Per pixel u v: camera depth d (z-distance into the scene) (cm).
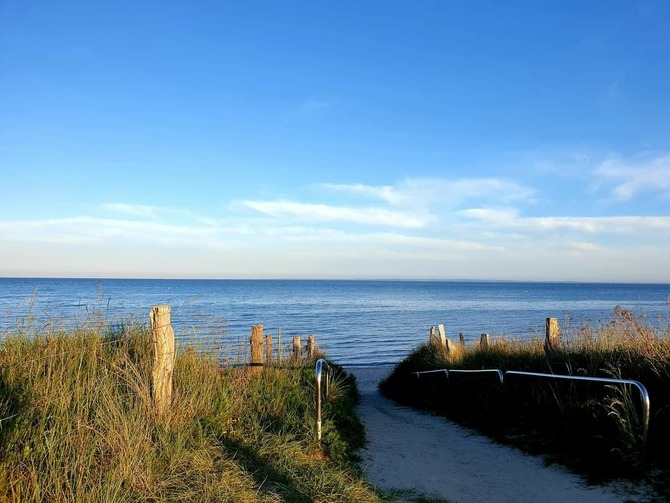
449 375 1173
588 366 791
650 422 617
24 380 493
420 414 1109
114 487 398
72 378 521
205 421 580
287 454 561
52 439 415
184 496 420
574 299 10050
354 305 7506
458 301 9219
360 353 3178
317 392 655
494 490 571
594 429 658
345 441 718
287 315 5372
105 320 716
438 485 590
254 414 663
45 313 686
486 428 864
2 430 402
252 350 857
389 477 615
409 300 9412
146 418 518
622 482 561
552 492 558
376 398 1521
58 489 376
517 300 9662
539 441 734
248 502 430
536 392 827
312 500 461
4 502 356
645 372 697
